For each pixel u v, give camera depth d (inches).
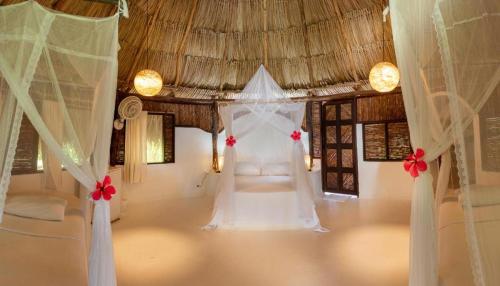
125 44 212.5
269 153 286.5
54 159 125.7
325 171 274.7
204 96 279.3
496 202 55.2
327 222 182.7
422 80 73.1
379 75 169.2
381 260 122.5
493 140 57.3
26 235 91.3
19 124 71.0
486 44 58.1
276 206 177.5
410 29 73.2
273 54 251.6
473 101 58.0
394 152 249.6
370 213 203.5
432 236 75.0
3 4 126.2
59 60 77.6
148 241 150.9
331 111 272.2
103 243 80.6
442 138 71.2
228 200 176.9
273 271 113.2
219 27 234.4
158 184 262.7
